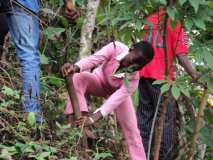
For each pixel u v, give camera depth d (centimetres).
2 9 445
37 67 442
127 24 371
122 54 427
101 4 447
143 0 364
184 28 383
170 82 373
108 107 417
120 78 432
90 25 483
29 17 442
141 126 492
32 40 443
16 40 443
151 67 480
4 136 396
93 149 462
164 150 481
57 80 507
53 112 444
